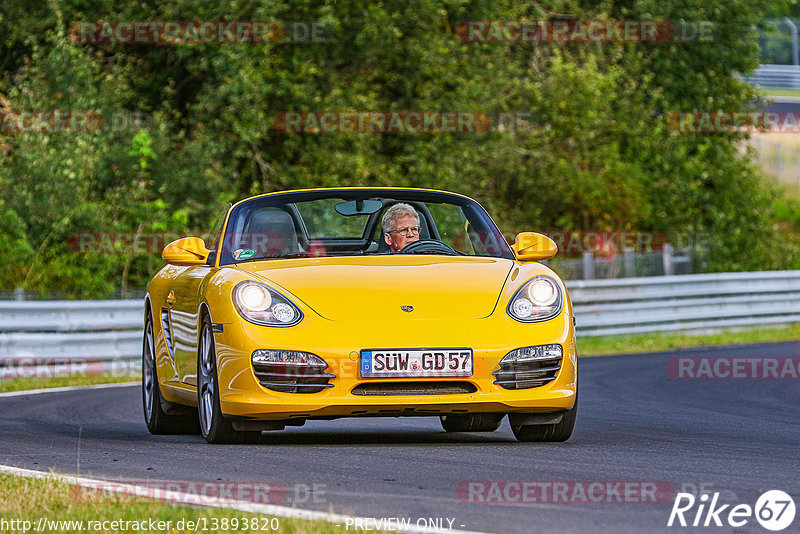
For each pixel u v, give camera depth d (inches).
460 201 1012.5
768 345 2305.6
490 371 820.6
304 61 2962.6
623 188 3307.1
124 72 2832.2
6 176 2466.8
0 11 2847.0
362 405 807.7
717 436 940.6
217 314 854.5
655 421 1100.5
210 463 753.6
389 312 831.1
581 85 3380.9
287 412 813.9
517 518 544.7
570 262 2780.5
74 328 1941.4
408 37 3095.5
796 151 5610.2
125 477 700.7
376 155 3036.4
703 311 2827.3
